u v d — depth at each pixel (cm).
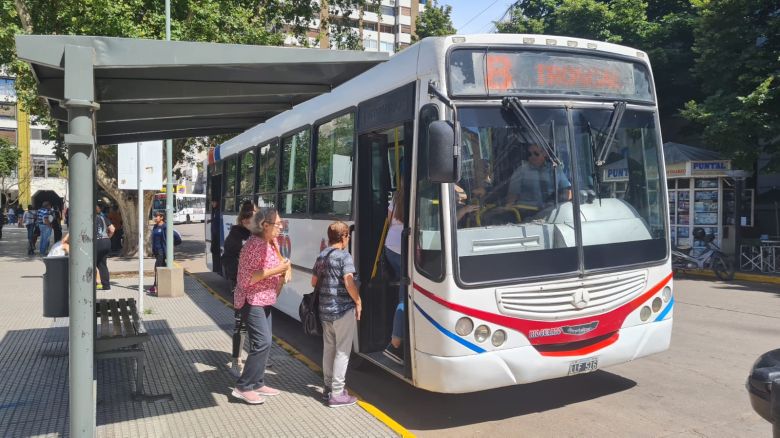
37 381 640
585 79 535
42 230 2242
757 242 1662
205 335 863
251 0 2002
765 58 1523
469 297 472
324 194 739
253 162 1068
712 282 1473
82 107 405
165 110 648
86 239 414
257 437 486
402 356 554
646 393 600
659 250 557
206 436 489
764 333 875
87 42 404
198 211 6216
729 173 1634
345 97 681
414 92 530
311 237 776
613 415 541
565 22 1955
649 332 543
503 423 528
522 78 509
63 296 612
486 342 476
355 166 645
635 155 557
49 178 5753
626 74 559
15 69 1772
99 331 643
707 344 807
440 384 477
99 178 2088
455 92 488
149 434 494
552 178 510
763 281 1479
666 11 2014
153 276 1606
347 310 553
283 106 663
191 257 2288
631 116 558
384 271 616
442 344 474
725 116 1515
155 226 1277
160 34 1666
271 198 959
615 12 1892
